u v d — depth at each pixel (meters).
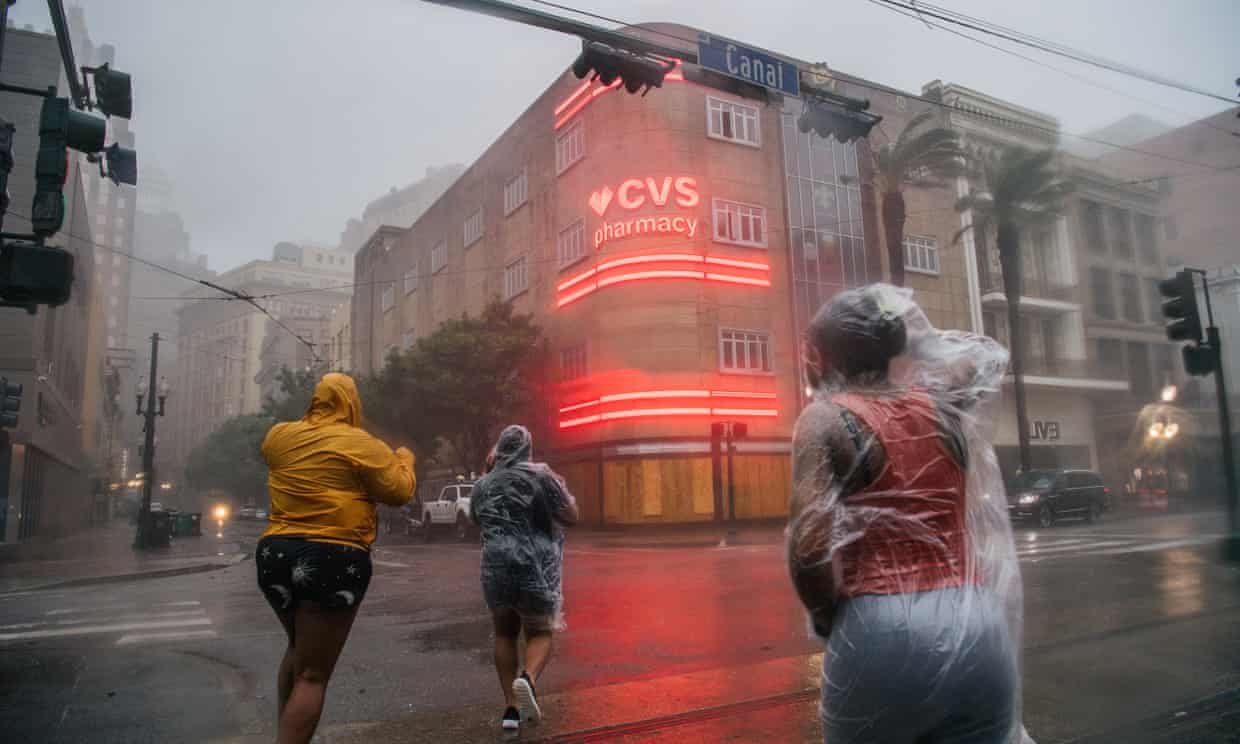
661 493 25.42
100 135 7.40
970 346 1.86
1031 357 34.31
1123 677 4.33
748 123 28.38
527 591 3.82
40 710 4.49
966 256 32.59
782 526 25.67
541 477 3.98
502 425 30.52
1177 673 4.40
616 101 27.44
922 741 1.51
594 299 27.70
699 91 27.42
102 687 5.08
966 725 1.52
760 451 26.69
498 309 30.67
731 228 27.39
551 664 5.32
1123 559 10.88
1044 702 3.89
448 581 11.57
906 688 1.47
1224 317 38.66
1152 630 5.65
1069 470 22.27
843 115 9.30
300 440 2.80
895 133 31.19
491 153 37.47
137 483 87.12
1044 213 27.59
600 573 11.41
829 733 1.58
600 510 26.84
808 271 28.56
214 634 7.18
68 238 32.09
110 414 75.75
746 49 8.61
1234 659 4.70
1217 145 38.06
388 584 11.20
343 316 64.81
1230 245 37.91
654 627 6.63
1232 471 16.86
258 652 6.24
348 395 3.01
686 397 25.64
